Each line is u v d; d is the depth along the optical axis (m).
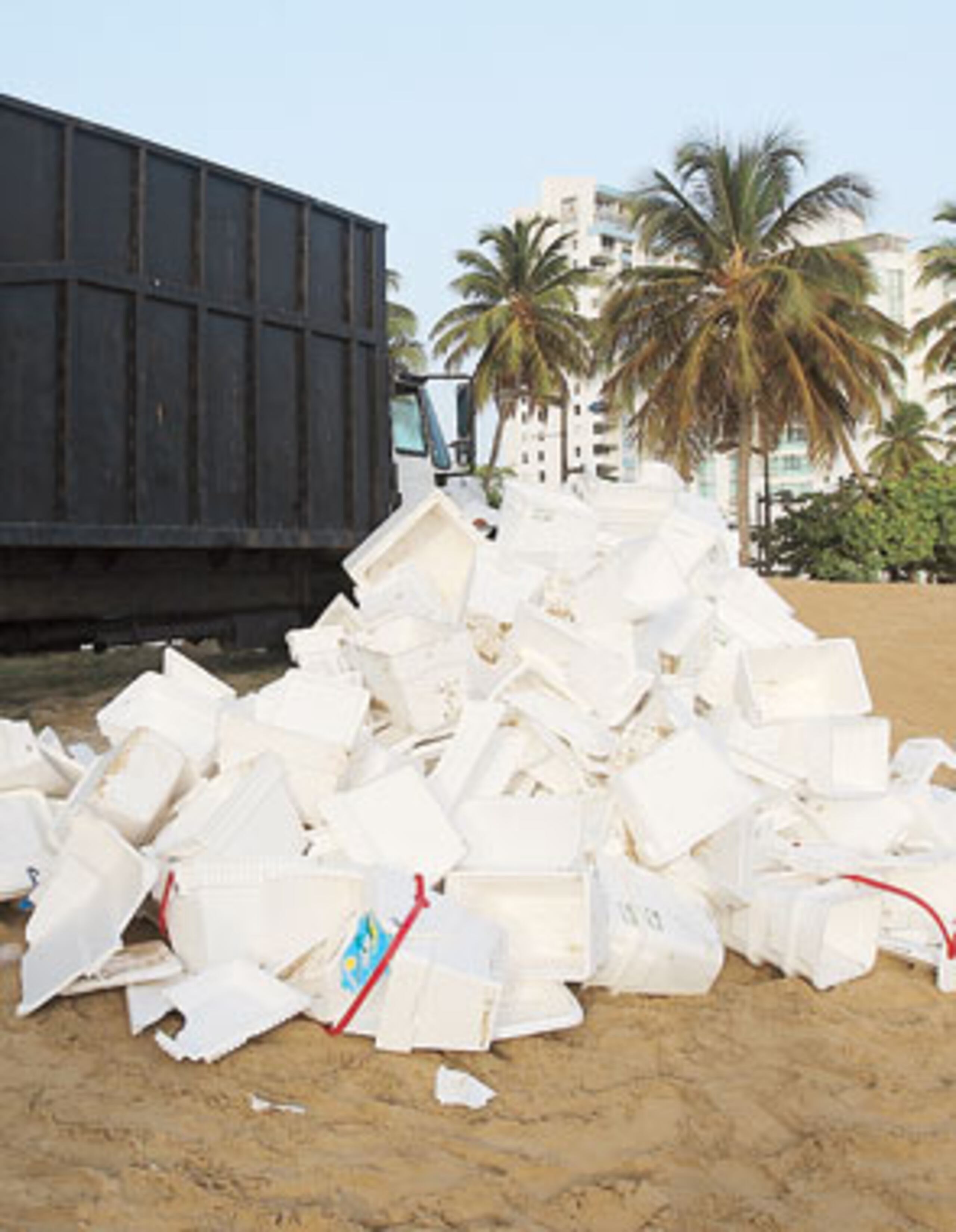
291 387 8.87
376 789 3.75
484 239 42.84
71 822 3.79
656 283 29.20
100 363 7.50
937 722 9.75
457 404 11.78
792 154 28.75
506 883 3.60
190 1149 2.66
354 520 9.35
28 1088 2.96
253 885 3.45
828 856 4.32
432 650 4.41
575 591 4.93
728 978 3.95
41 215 7.17
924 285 39.66
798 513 35.81
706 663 5.38
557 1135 2.81
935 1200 2.58
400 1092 2.98
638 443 31.22
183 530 7.99
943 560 33.38
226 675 10.20
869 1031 3.51
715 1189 2.60
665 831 3.92
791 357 28.16
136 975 3.36
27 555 7.55
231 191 8.30
